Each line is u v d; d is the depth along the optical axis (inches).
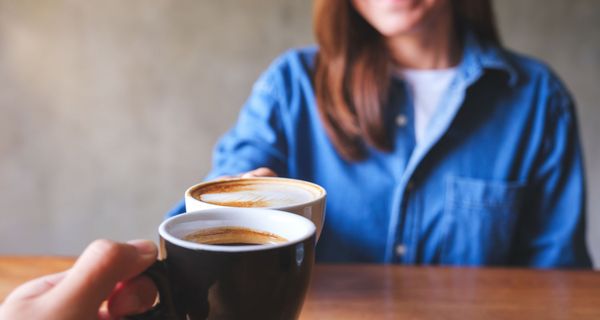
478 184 50.7
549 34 78.4
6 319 20.0
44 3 76.9
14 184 80.8
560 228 51.9
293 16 77.9
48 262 41.9
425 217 50.9
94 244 21.0
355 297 38.4
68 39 77.8
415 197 50.8
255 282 20.0
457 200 50.7
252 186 29.7
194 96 79.6
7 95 78.8
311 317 36.5
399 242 51.1
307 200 26.7
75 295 20.3
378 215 51.5
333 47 50.8
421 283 40.0
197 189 28.9
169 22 77.8
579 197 51.8
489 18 53.4
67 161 80.6
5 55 77.9
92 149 80.4
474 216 50.8
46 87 78.7
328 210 52.1
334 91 51.2
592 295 38.8
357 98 50.5
